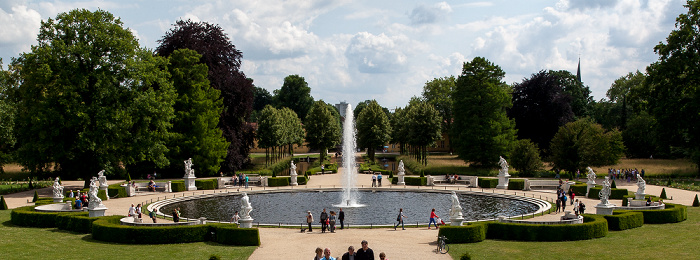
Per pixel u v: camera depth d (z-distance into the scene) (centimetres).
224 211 4488
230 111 8050
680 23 6706
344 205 4828
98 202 3569
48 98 5306
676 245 2831
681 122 6750
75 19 5441
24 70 5434
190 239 3067
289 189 6059
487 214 4241
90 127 5450
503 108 8944
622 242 2948
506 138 8219
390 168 10412
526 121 9556
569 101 9669
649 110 7200
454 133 8512
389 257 2619
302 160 12838
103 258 2602
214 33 8125
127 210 4378
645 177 7269
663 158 10331
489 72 8188
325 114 11050
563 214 4069
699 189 5753
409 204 4881
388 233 3331
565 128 7262
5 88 6919
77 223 3350
